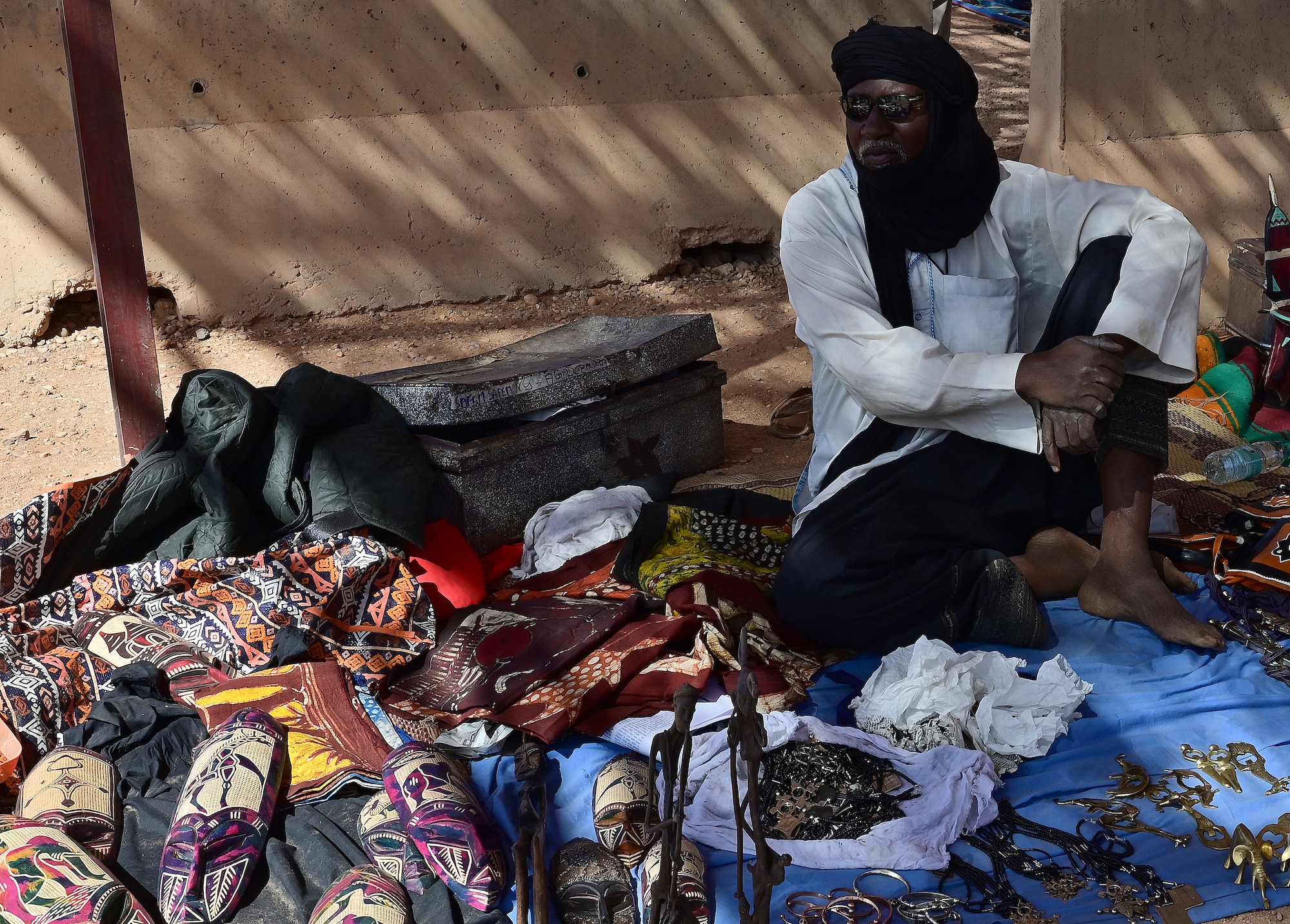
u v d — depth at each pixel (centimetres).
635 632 321
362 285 682
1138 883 244
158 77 614
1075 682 300
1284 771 276
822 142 759
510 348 473
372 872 240
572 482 417
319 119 649
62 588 347
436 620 343
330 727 293
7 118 614
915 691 291
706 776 274
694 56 714
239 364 623
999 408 308
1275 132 663
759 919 169
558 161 701
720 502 403
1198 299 322
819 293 327
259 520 376
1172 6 630
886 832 257
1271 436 443
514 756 282
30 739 291
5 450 518
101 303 398
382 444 379
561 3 675
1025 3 1377
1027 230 339
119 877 249
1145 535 327
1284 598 334
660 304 712
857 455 340
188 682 312
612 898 238
